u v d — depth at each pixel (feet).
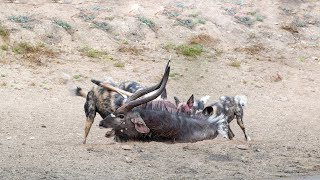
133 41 110.93
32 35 106.11
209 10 123.03
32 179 51.06
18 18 109.60
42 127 72.38
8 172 52.95
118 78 96.63
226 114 65.72
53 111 80.23
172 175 53.21
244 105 67.21
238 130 74.28
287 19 125.29
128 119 59.82
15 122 73.82
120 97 62.03
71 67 98.68
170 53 108.47
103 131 71.82
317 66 110.22
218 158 59.06
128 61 103.60
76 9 116.67
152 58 105.91
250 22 121.60
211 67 104.47
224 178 52.70
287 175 53.88
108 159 57.57
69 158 57.88
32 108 80.94
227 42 114.83
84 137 65.92
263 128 75.77
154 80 97.09
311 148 65.31
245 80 100.53
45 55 101.91
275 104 89.81
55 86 91.30
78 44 107.04
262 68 106.11
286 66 108.47
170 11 120.67
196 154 59.77
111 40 109.81
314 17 127.13
